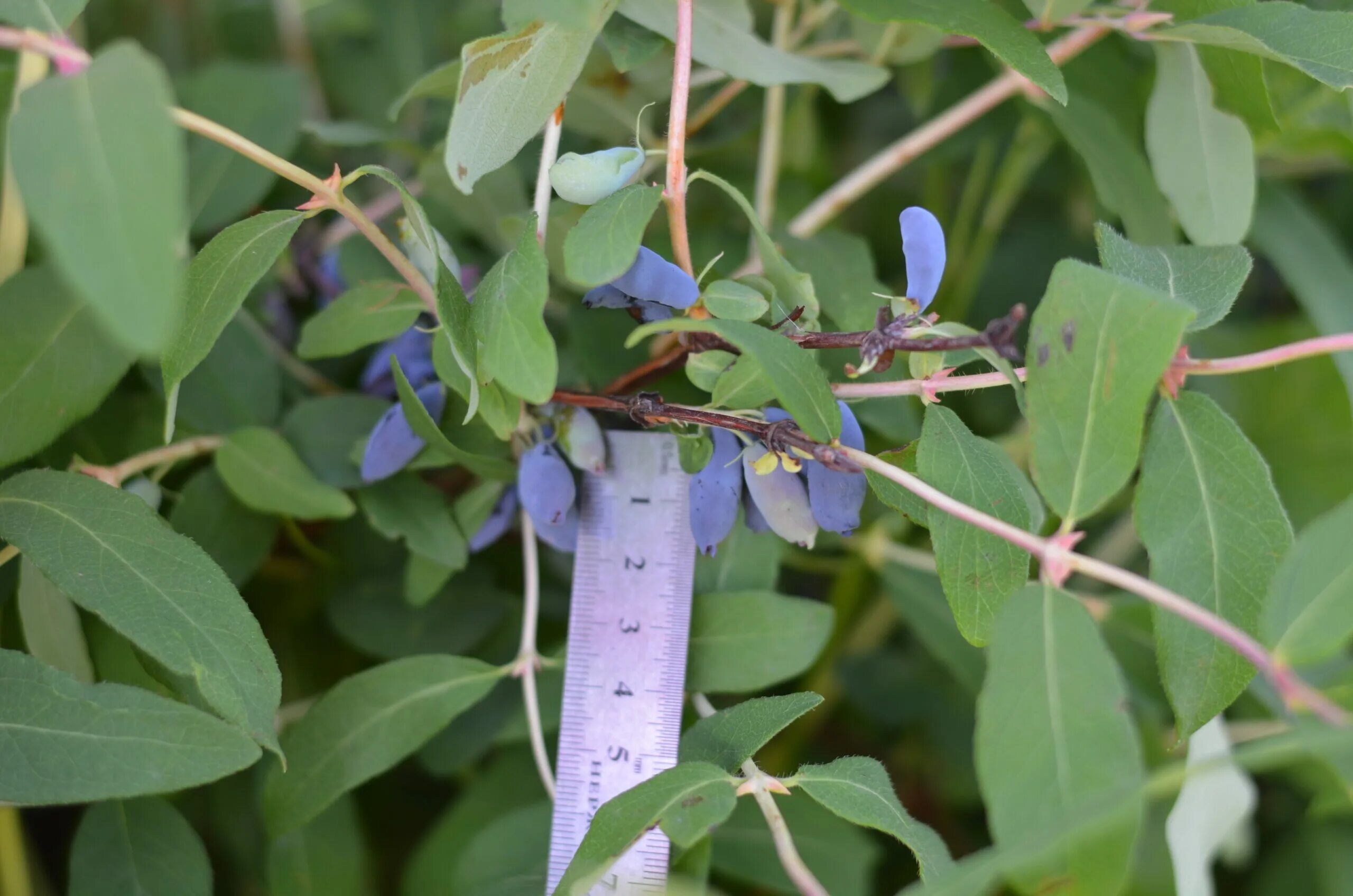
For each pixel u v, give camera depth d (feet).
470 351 1.08
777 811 1.09
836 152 1.67
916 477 1.08
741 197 1.13
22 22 1.06
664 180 1.40
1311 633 1.00
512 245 1.28
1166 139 1.29
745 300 1.11
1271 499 1.06
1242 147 1.27
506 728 1.27
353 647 1.38
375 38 1.61
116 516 1.09
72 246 0.93
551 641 1.33
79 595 1.07
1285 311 1.65
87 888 1.16
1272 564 1.06
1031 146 1.52
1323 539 1.01
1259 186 1.45
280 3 1.61
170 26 1.65
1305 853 1.42
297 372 1.36
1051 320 1.02
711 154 1.46
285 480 1.23
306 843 1.25
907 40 1.33
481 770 1.39
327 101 1.65
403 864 1.41
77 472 1.15
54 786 1.04
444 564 1.22
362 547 1.35
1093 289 1.01
